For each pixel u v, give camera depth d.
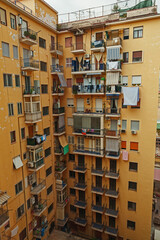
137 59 21.67
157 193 32.69
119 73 21.94
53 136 24.88
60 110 24.70
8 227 17.31
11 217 17.70
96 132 24.22
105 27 22.39
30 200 20.50
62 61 25.31
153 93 21.38
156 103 21.41
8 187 17.23
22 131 19.09
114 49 21.25
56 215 26.36
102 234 26.39
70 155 27.27
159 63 20.70
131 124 22.98
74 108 25.28
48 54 22.94
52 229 25.36
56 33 24.61
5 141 16.70
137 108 22.28
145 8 20.58
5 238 16.86
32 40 18.12
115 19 21.95
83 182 26.73
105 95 23.47
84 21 23.59
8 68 16.66
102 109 24.03
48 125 23.53
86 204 26.69
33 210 20.81
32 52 19.66
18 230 18.75
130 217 24.58
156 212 29.47
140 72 21.58
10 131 17.27
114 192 24.67
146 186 23.22
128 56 21.91
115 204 25.17
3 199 15.29
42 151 22.14
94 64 23.22
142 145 22.69
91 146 25.36
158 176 23.80
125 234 25.14
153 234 25.83
